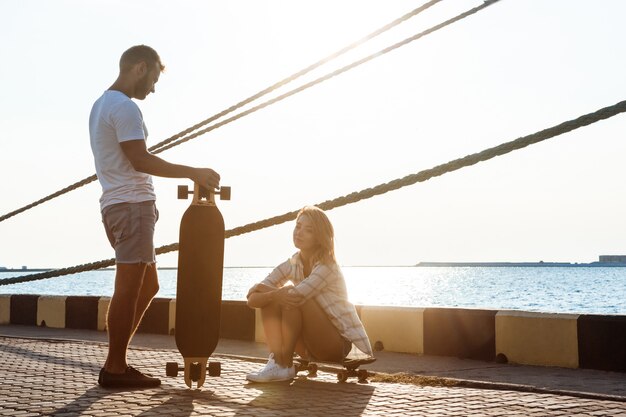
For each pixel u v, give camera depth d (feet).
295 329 15.62
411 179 15.42
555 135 13.42
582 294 171.12
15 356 20.31
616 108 12.70
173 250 18.70
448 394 14.02
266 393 14.21
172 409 12.55
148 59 15.87
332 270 15.71
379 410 12.45
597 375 17.63
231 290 225.15
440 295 178.19
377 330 23.27
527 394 13.94
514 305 121.70
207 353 14.62
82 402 13.19
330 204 16.55
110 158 15.14
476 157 14.60
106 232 15.64
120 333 14.99
